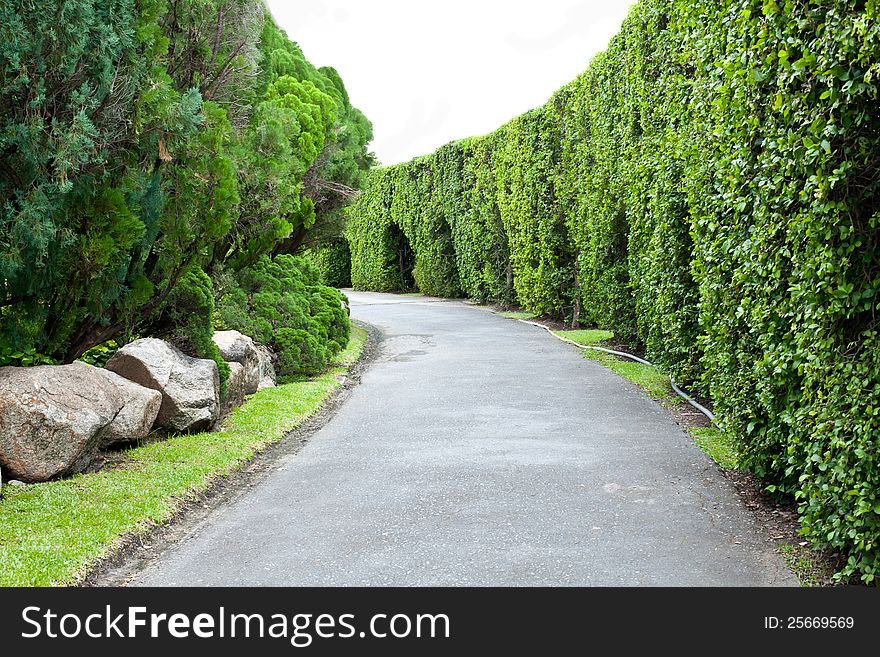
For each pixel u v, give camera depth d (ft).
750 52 16.56
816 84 13.62
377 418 31.91
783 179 15.46
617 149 49.65
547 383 39.60
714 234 22.53
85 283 22.84
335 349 49.88
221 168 27.37
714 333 22.72
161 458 23.86
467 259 100.89
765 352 17.22
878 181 12.81
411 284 136.05
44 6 18.67
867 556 14.08
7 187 19.79
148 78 23.12
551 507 19.54
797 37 14.19
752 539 17.10
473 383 40.11
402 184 122.62
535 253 75.41
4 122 18.88
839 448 13.75
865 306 13.10
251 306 43.34
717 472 22.66
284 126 40.32
